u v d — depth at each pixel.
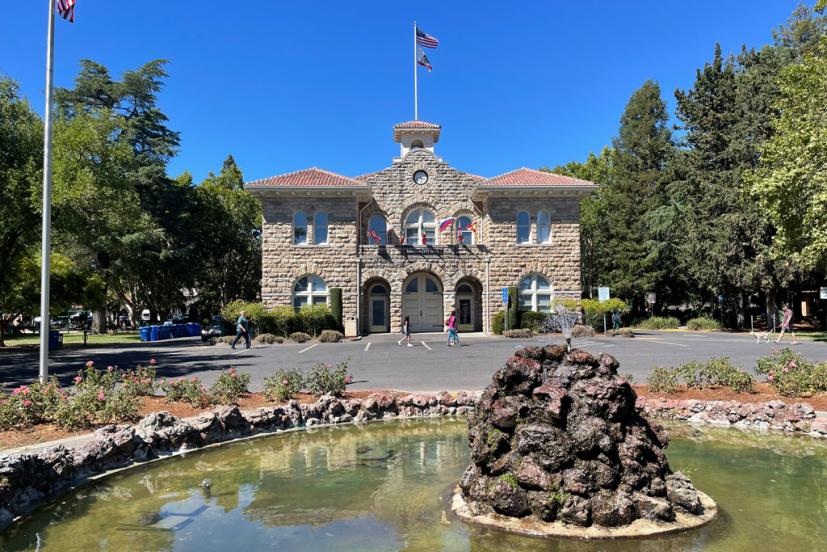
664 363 18.45
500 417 6.46
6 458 6.80
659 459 6.43
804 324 44.19
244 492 7.28
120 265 45.44
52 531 6.07
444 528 5.92
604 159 64.06
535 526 5.82
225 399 11.72
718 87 44.16
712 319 45.25
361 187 35.44
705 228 40.34
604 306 36.00
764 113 39.94
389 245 36.59
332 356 22.83
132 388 11.54
